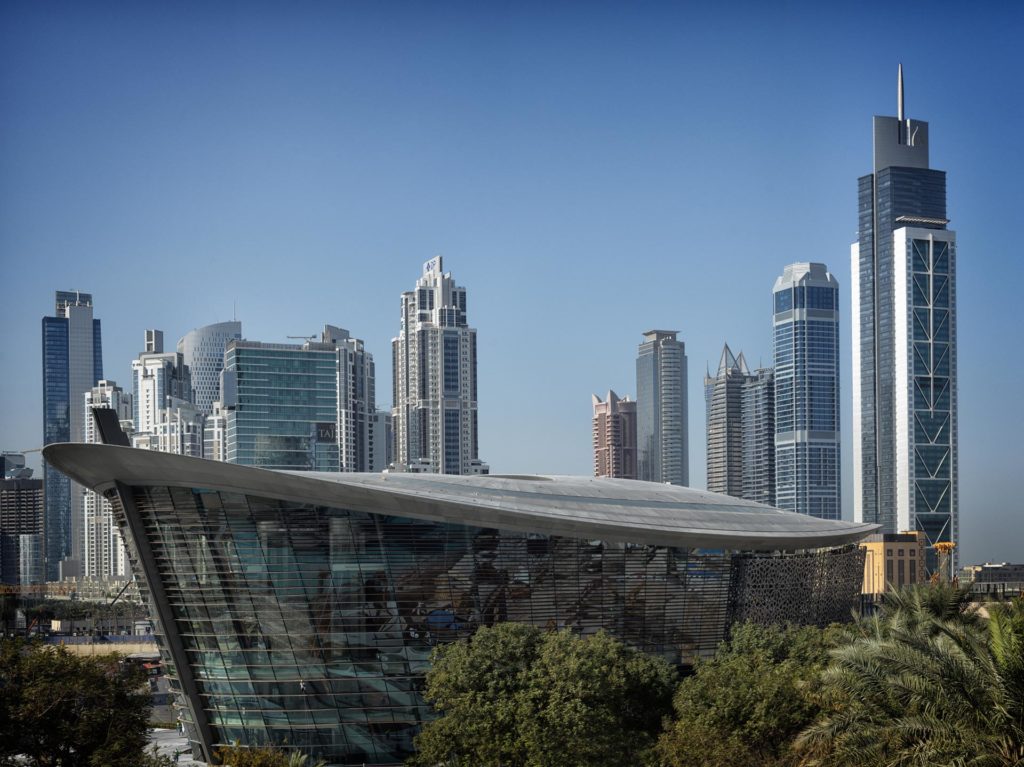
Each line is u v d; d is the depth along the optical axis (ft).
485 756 249.75
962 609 259.60
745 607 359.66
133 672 241.35
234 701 311.06
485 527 318.86
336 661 307.37
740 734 234.99
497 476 393.29
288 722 308.60
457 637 315.17
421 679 311.06
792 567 379.14
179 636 315.17
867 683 170.09
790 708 238.07
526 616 323.78
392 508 308.60
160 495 308.19
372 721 309.42
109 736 223.30
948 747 155.63
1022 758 154.30
